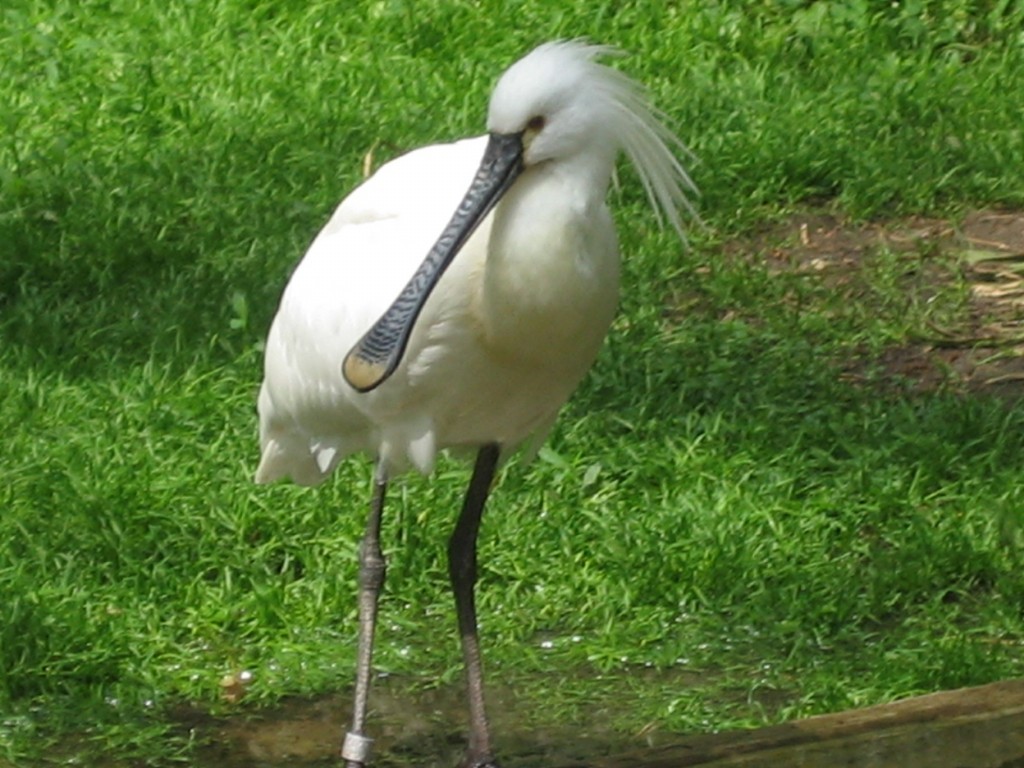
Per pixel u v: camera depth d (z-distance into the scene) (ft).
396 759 30.99
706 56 60.13
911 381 43.80
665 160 27.07
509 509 37.73
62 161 52.16
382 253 28.40
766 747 27.73
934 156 54.03
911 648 34.27
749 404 42.04
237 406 41.06
